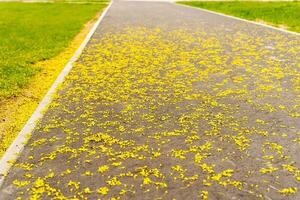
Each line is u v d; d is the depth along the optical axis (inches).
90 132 135.9
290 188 101.2
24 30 354.3
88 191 101.1
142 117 147.6
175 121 143.8
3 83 190.5
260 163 113.7
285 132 133.4
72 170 111.8
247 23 359.6
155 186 103.1
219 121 142.8
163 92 175.0
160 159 116.7
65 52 261.3
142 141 128.5
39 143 128.3
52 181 106.4
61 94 173.8
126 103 162.4
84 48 262.4
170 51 249.9
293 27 333.4
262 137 129.9
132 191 101.2
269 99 164.1
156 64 219.8
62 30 346.9
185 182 104.6
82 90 178.5
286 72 200.8
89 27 365.4
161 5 550.6
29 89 185.6
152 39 289.3
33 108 161.8
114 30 330.0
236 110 153.1
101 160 117.0
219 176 106.6
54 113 153.1
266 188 101.7
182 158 116.6
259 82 186.2
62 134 134.9
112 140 129.2
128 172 110.0
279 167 111.6
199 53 243.9
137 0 642.2
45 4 593.9
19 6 567.5
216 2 565.3
